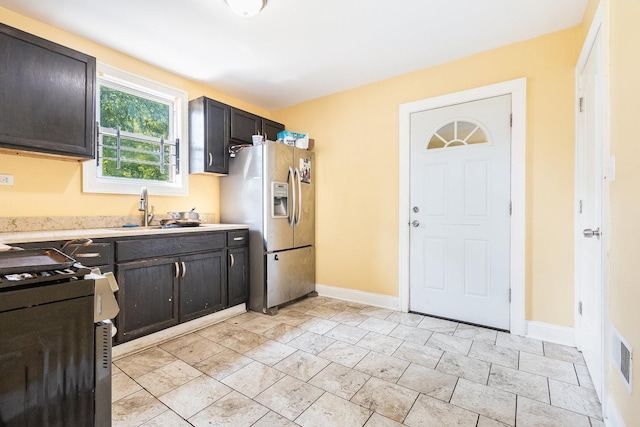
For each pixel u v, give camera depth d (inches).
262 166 117.1
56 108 77.3
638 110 44.9
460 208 105.0
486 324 100.6
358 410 59.4
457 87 105.2
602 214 59.2
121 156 104.3
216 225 111.9
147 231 85.4
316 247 141.6
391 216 120.2
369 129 125.3
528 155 93.0
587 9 77.2
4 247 47.3
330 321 107.0
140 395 63.9
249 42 94.3
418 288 114.3
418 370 74.2
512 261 95.4
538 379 70.1
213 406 60.6
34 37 73.6
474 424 55.4
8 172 78.9
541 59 91.0
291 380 69.9
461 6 77.9
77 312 34.0
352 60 106.0
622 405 49.6
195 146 118.8
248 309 119.2
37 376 31.0
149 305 86.0
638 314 44.3
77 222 90.4
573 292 86.7
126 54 101.0
